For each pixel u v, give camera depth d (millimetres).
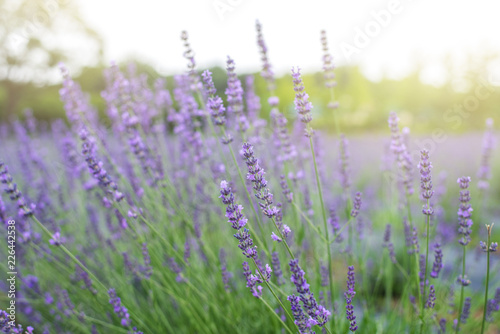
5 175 701
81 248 936
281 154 846
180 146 941
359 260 853
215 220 926
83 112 954
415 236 751
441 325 767
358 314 871
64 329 885
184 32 804
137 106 935
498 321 880
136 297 901
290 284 777
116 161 964
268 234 839
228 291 796
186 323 856
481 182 1087
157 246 838
